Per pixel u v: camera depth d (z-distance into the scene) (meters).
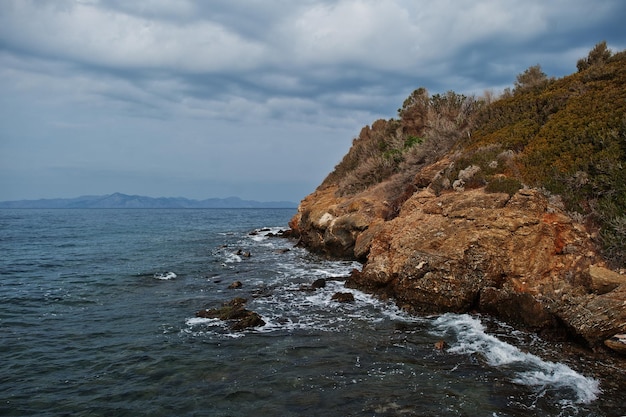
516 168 15.23
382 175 28.09
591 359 8.85
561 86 19.53
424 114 32.50
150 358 9.25
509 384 7.73
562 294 10.66
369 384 7.79
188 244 32.72
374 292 14.66
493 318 11.68
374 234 18.77
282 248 29.61
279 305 13.62
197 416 6.80
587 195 13.09
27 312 13.11
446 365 8.62
